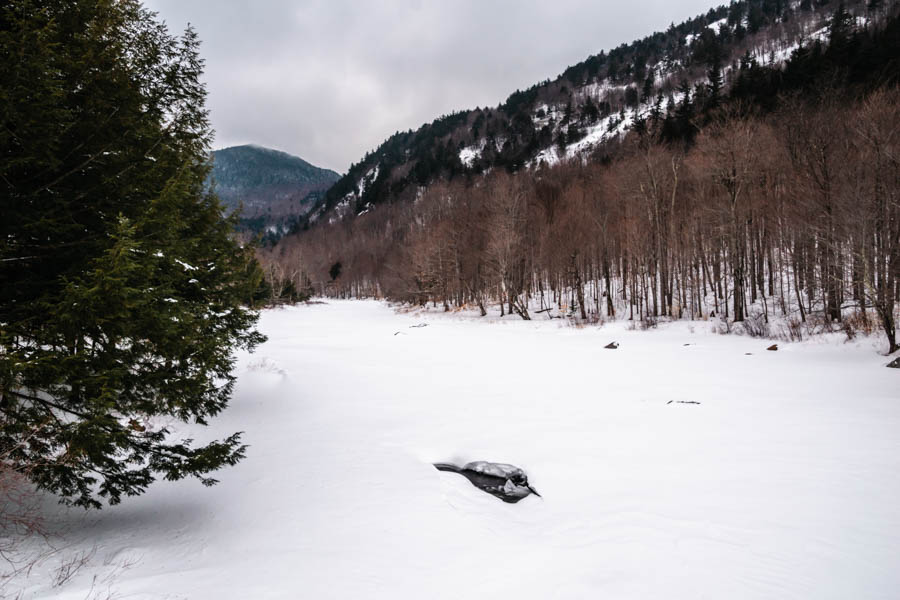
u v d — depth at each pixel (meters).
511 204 43.47
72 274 4.79
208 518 5.54
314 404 11.66
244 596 3.75
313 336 30.58
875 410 9.32
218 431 9.27
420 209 93.88
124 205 5.40
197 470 5.31
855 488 5.86
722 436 8.15
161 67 6.81
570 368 16.69
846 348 16.77
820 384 12.05
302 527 5.32
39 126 4.58
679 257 33.66
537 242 46.22
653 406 10.66
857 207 17.12
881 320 16.14
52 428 4.61
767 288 33.78
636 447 7.85
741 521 5.18
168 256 5.38
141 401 5.12
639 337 25.19
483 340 26.83
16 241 4.78
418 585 4.09
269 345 25.09
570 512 5.74
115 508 5.75
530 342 25.41
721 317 28.44
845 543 4.65
